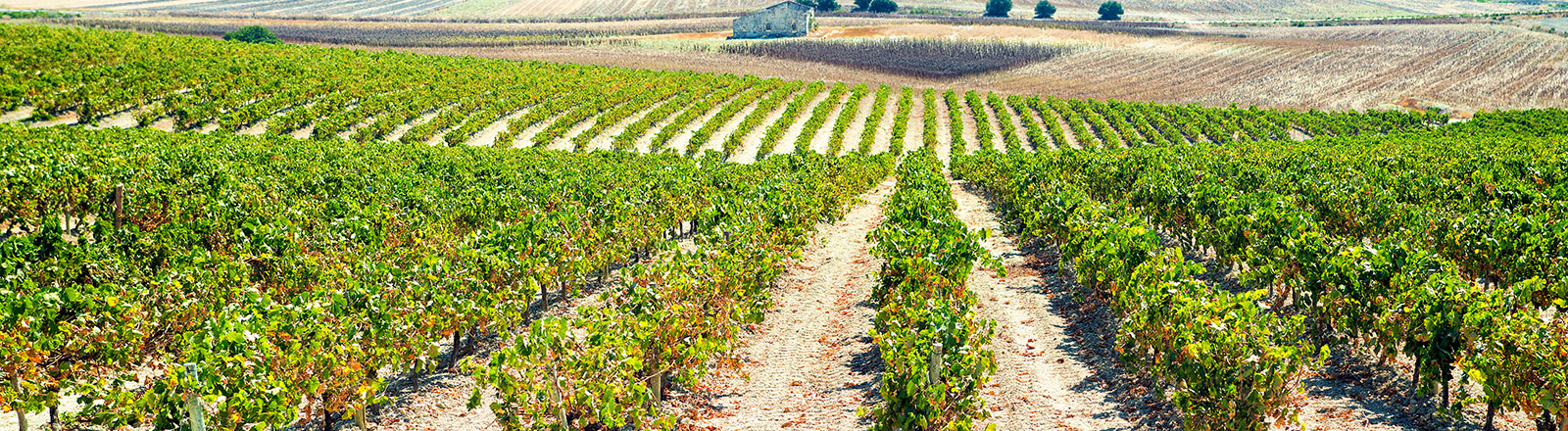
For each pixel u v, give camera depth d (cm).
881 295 1712
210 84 6228
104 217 2102
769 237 2125
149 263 1662
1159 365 1248
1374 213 2166
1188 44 11831
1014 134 6525
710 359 1533
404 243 1972
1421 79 9481
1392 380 1302
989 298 1923
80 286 1458
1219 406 1094
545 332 1112
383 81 7081
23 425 1166
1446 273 1310
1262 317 1179
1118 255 1645
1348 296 1352
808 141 6284
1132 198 2700
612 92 7675
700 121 7025
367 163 3478
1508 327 1095
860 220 3306
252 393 1047
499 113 6581
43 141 3216
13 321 1156
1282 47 11556
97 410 1091
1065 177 3453
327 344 1180
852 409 1337
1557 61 9925
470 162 3912
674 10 16425
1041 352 1552
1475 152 3812
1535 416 1057
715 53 11312
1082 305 1809
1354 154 4062
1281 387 1077
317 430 1268
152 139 3934
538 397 1110
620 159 5081
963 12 17250
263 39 10938
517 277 1667
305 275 1586
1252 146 4822
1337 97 8831
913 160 4625
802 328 1805
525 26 13875
